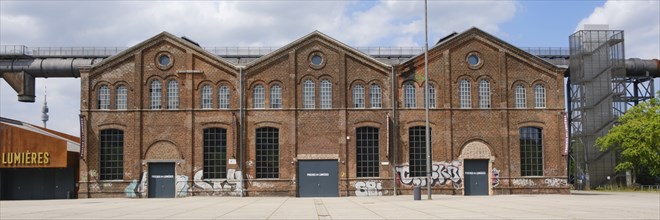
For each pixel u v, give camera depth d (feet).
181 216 88.53
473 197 143.43
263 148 157.79
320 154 157.28
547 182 160.56
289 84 158.40
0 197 159.74
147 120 157.58
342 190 155.84
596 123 201.57
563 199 132.46
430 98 160.45
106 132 157.69
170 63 158.92
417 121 158.92
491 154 159.63
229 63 158.81
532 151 161.27
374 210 99.25
